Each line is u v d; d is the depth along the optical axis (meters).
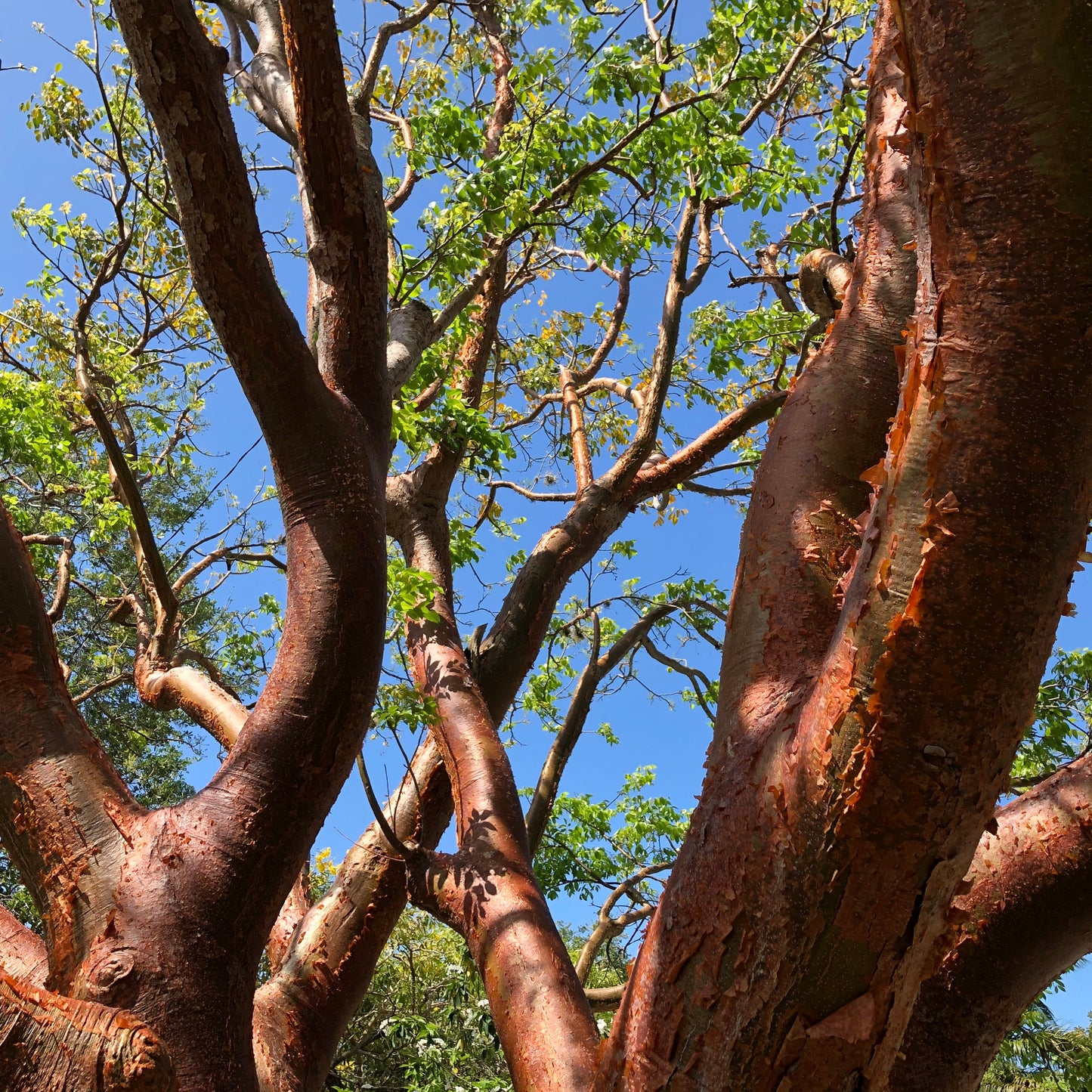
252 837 2.31
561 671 8.44
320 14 2.52
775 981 1.56
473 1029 9.12
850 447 2.18
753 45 6.06
